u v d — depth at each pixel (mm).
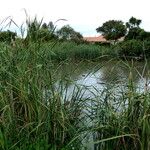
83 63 5617
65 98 5012
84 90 5480
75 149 4527
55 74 5180
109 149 4430
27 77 4805
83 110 5012
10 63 5066
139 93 4531
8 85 4879
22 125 4836
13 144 4523
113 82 5078
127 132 4387
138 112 4402
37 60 5102
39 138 4531
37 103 4652
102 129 4496
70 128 4637
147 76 4629
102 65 5262
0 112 4859
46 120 4621
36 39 5266
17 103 4949
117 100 4848
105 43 24391
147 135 4180
